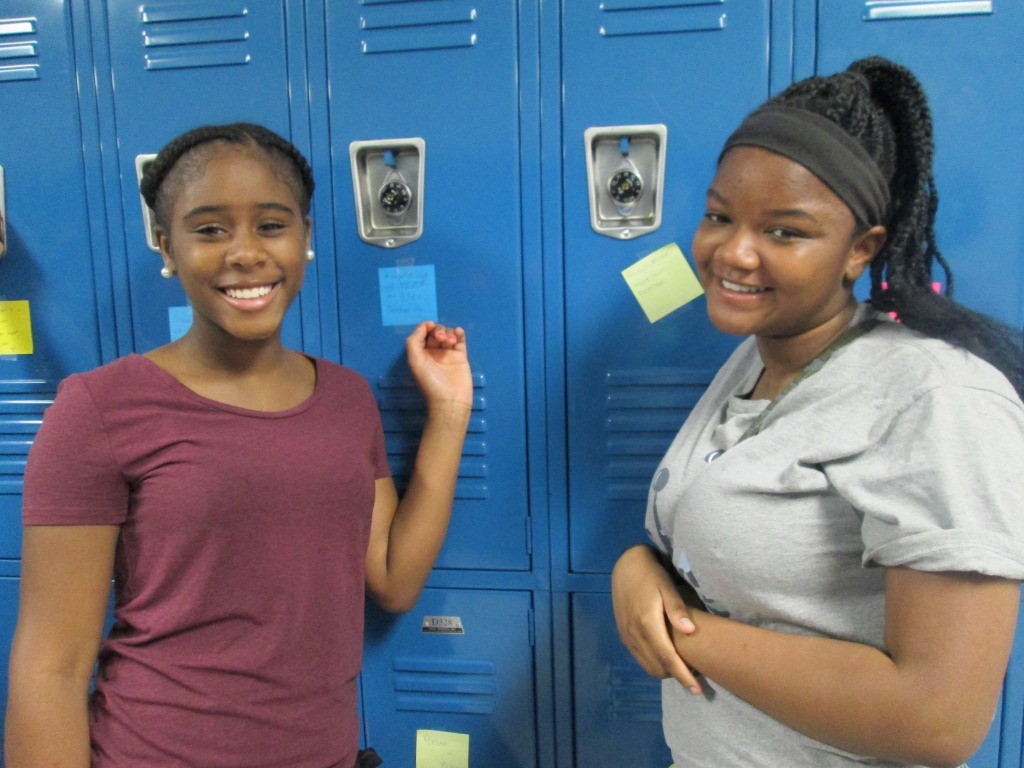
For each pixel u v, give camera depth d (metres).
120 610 0.90
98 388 0.84
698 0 1.14
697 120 1.17
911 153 0.73
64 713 0.82
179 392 0.87
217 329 0.90
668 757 1.32
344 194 1.25
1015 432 0.62
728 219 0.73
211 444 0.86
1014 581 0.59
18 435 1.38
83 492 0.82
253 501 0.86
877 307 0.77
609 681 1.32
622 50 1.17
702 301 1.21
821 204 0.67
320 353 1.30
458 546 1.32
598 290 1.23
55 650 0.82
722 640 0.75
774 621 0.75
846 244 0.70
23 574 0.83
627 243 1.21
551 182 1.21
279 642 0.89
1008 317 1.15
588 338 1.24
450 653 1.35
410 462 1.31
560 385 1.26
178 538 0.84
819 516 0.70
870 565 0.66
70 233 1.31
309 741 0.92
